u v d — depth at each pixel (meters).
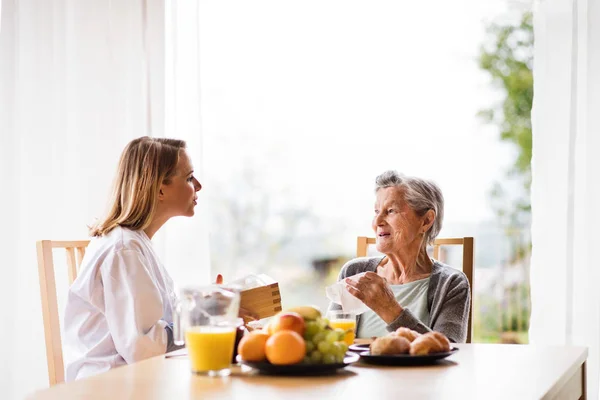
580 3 2.75
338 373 1.34
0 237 2.87
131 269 1.92
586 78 2.74
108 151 3.00
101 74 3.01
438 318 2.15
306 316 1.38
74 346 1.98
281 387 1.20
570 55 2.76
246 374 1.33
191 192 2.18
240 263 4.45
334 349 1.33
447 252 4.07
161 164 2.11
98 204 2.98
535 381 1.27
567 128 2.76
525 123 4.23
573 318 2.74
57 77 2.99
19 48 2.96
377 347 1.46
